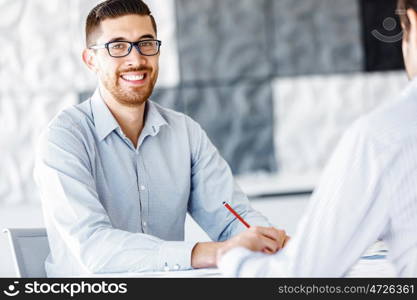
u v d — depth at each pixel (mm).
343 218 1080
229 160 5359
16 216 4578
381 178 1082
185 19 5270
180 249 1587
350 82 5516
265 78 5406
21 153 5000
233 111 5363
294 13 5449
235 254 1187
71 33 5051
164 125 2006
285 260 1113
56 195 1729
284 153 5422
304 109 5453
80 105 1945
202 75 5312
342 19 5516
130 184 1920
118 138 1927
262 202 4660
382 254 1680
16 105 4984
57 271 1765
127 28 1865
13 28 4977
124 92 1882
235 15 5363
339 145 1109
